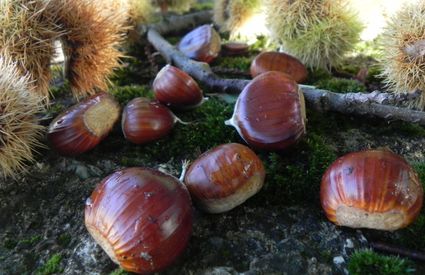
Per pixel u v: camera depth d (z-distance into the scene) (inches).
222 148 5.1
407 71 6.0
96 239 4.4
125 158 6.3
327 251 4.8
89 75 7.0
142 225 4.2
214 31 8.8
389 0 8.4
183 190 4.6
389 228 4.4
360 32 7.9
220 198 4.9
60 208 5.6
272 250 4.8
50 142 6.0
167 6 10.2
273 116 5.5
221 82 7.5
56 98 7.7
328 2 7.4
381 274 4.4
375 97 5.8
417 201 4.4
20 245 5.1
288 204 5.5
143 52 9.7
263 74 5.9
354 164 4.6
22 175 6.0
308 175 5.6
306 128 6.5
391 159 4.5
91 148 6.2
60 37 6.6
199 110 7.1
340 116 6.8
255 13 9.2
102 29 6.8
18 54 6.0
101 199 4.4
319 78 8.0
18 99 5.3
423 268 4.6
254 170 5.0
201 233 5.1
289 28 7.7
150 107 6.4
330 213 4.7
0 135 5.2
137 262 4.2
